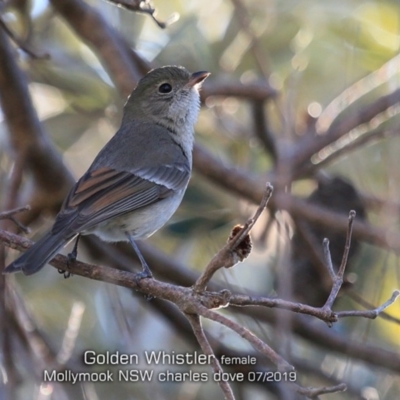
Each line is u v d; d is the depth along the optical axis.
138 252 9.70
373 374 12.21
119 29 13.47
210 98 13.06
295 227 12.12
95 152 14.21
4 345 10.71
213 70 13.55
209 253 13.11
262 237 12.84
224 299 7.32
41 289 13.17
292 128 12.78
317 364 12.62
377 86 13.21
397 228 12.03
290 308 7.31
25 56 12.46
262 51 12.70
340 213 12.49
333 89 13.47
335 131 12.77
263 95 12.71
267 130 13.27
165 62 13.41
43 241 8.38
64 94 13.76
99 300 12.86
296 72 12.62
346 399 11.20
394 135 12.16
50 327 12.88
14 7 11.74
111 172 9.85
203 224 13.21
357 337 11.90
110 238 9.87
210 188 13.37
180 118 11.20
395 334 12.25
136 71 12.38
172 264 12.33
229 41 13.55
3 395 10.30
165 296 7.58
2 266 11.33
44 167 12.05
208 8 13.55
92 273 8.39
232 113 14.38
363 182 12.57
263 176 12.14
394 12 12.95
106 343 12.37
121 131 11.00
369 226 11.58
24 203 12.35
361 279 12.52
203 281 7.31
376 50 13.07
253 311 11.79
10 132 11.92
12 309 11.36
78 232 8.82
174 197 10.38
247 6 13.41
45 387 10.01
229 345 12.69
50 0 11.75
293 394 9.64
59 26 13.75
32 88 14.01
